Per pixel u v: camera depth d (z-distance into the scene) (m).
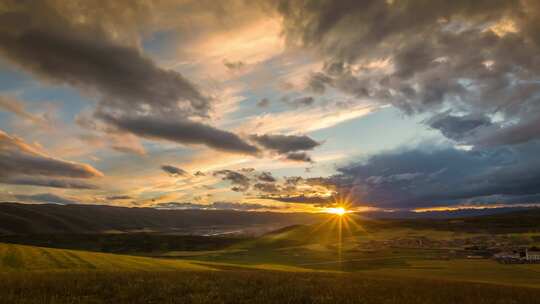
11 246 63.03
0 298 17.02
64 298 17.88
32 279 24.31
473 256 139.38
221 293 20.56
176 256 159.50
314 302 18.69
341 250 191.38
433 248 190.88
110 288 21.19
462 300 21.47
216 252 186.50
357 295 21.56
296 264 119.06
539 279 64.31
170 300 18.11
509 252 141.50
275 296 20.08
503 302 21.20
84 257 53.66
